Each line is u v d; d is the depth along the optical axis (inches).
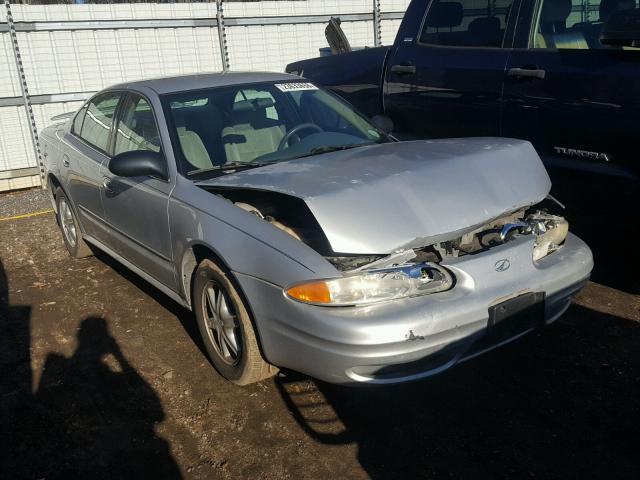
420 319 112.7
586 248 142.8
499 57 188.7
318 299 114.3
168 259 155.3
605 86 161.0
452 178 129.3
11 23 346.9
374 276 114.7
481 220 124.3
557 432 121.2
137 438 125.9
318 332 114.4
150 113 168.7
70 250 229.9
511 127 185.8
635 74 155.3
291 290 117.5
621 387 134.6
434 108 207.5
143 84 181.8
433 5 212.8
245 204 140.1
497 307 120.6
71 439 126.5
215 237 133.8
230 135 163.3
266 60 427.2
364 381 116.0
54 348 164.4
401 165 133.6
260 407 133.9
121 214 175.3
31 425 131.6
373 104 230.4
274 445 121.7
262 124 169.0
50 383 147.6
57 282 209.8
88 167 193.8
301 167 138.6
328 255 121.3
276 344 123.8
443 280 120.0
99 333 171.2
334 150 163.3
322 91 188.4
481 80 191.5
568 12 179.6
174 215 147.6
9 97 356.5
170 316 179.0
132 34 386.0
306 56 438.9
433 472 112.0
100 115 200.1
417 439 121.3
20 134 362.0
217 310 141.2
